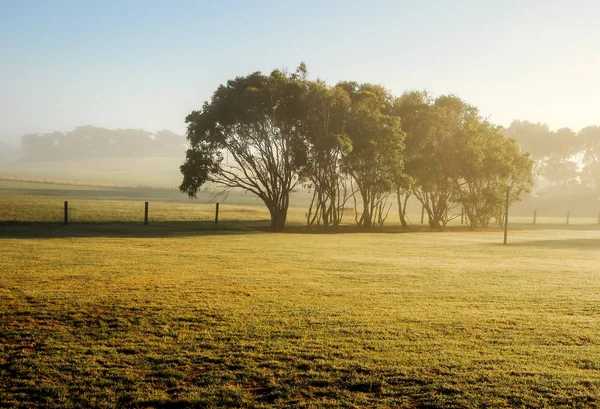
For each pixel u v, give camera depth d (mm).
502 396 5633
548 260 19062
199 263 15203
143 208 54281
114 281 11586
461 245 25125
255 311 9062
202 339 7473
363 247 22688
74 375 6137
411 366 6465
